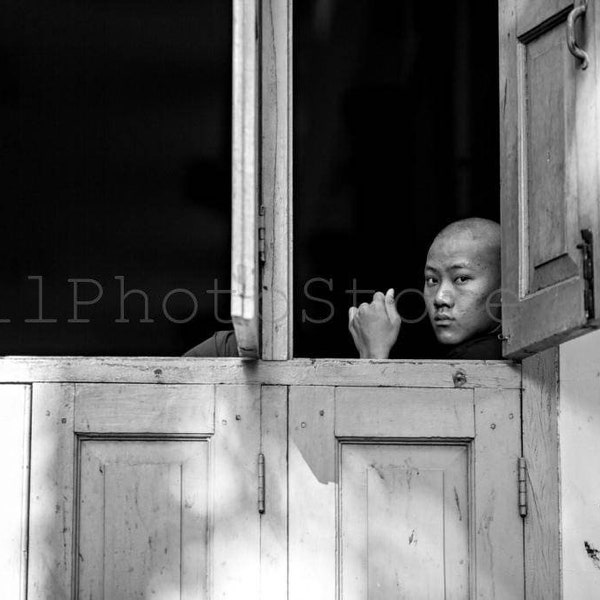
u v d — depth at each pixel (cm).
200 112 1214
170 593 916
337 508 925
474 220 1010
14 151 1214
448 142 1184
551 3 915
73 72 1210
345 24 1185
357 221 1189
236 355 1006
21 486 923
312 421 931
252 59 867
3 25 1202
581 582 917
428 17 1182
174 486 925
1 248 1216
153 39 1208
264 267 945
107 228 1215
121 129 1214
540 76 923
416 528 925
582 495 925
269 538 921
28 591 912
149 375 934
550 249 902
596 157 866
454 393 937
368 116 1189
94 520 921
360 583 918
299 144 1192
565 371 938
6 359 934
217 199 1216
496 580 920
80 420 929
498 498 927
